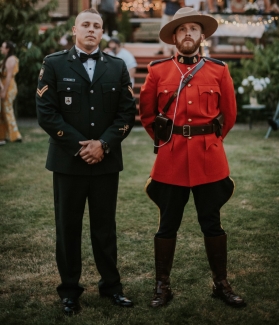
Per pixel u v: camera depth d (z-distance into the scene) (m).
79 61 3.23
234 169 7.03
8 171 6.99
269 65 11.35
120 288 3.46
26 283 3.71
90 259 4.12
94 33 3.20
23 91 12.84
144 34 14.35
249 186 6.20
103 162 3.26
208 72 3.38
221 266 3.43
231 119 3.52
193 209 5.33
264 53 11.65
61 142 3.18
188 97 3.31
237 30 12.21
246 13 12.16
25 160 7.62
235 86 11.54
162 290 3.39
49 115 3.17
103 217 3.35
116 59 3.36
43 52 11.94
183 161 3.33
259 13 12.19
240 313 3.25
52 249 4.34
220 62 3.45
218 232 3.41
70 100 3.20
